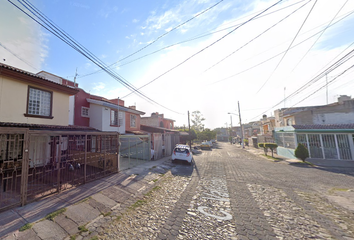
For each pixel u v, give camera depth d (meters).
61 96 10.26
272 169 10.88
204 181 7.80
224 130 83.88
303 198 5.70
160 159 14.21
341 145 13.91
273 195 5.97
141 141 13.31
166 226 3.85
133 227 3.79
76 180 6.73
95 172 8.13
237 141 47.66
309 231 3.64
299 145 13.73
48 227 3.60
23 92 8.27
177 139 21.59
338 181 8.01
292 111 22.95
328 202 5.35
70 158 8.87
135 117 19.50
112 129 14.81
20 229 3.41
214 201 5.39
